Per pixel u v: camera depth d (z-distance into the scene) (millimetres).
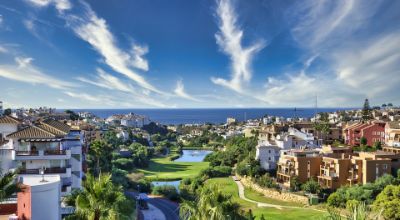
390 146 125750
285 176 110125
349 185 96250
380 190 86062
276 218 80312
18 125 62031
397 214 67312
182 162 187375
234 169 141500
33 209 36531
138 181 117875
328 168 102000
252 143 160375
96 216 28609
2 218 37344
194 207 34188
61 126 69625
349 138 152375
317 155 110312
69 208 42344
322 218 32094
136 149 191375
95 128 178500
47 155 53562
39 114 177250
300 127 181625
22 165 53094
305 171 106062
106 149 106625
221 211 35969
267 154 126750
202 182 123000
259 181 112812
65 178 53406
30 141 54156
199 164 178750
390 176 90500
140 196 87750
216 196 39531
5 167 51844
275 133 161250
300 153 111188
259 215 83250
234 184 121125
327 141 160750
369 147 132000
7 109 160250
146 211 82188
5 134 60781
